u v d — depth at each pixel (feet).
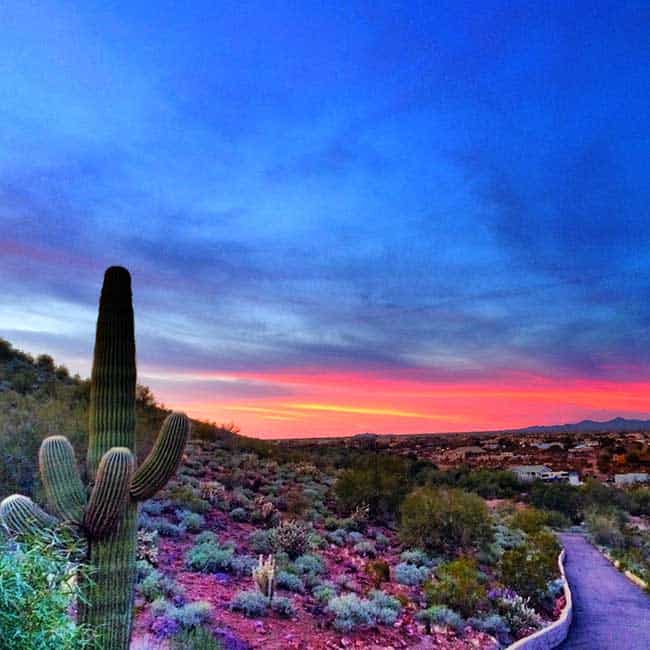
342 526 71.15
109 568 19.36
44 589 13.48
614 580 85.35
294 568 47.65
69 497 19.49
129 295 21.99
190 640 27.45
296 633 34.60
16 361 113.39
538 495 179.63
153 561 40.86
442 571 53.62
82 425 55.42
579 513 178.70
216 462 87.81
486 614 48.91
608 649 48.21
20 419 53.42
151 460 20.48
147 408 95.09
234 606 36.19
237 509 61.26
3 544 13.78
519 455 333.01
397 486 85.56
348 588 47.21
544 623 52.60
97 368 21.25
